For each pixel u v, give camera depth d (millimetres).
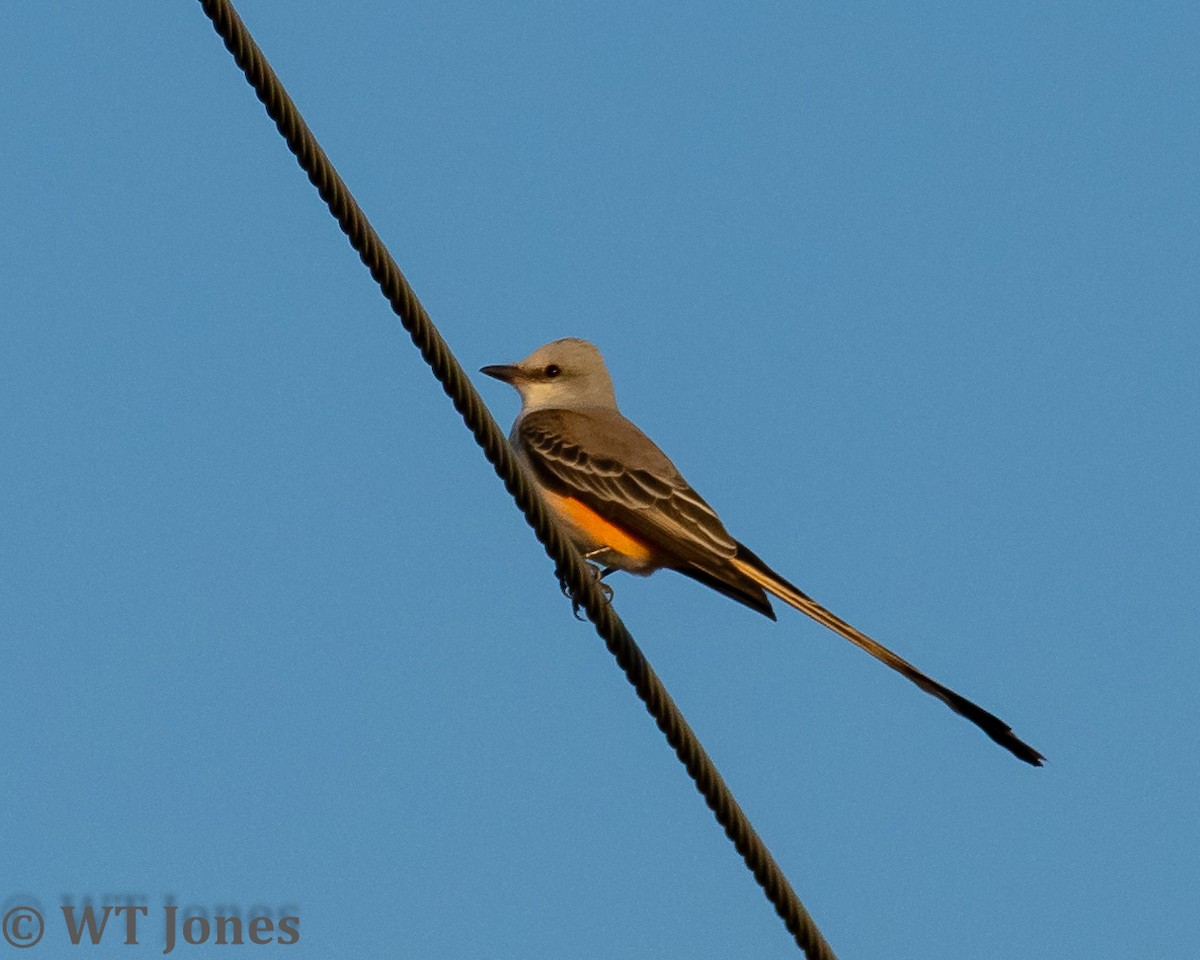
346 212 8773
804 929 10039
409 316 9109
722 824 9992
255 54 8250
